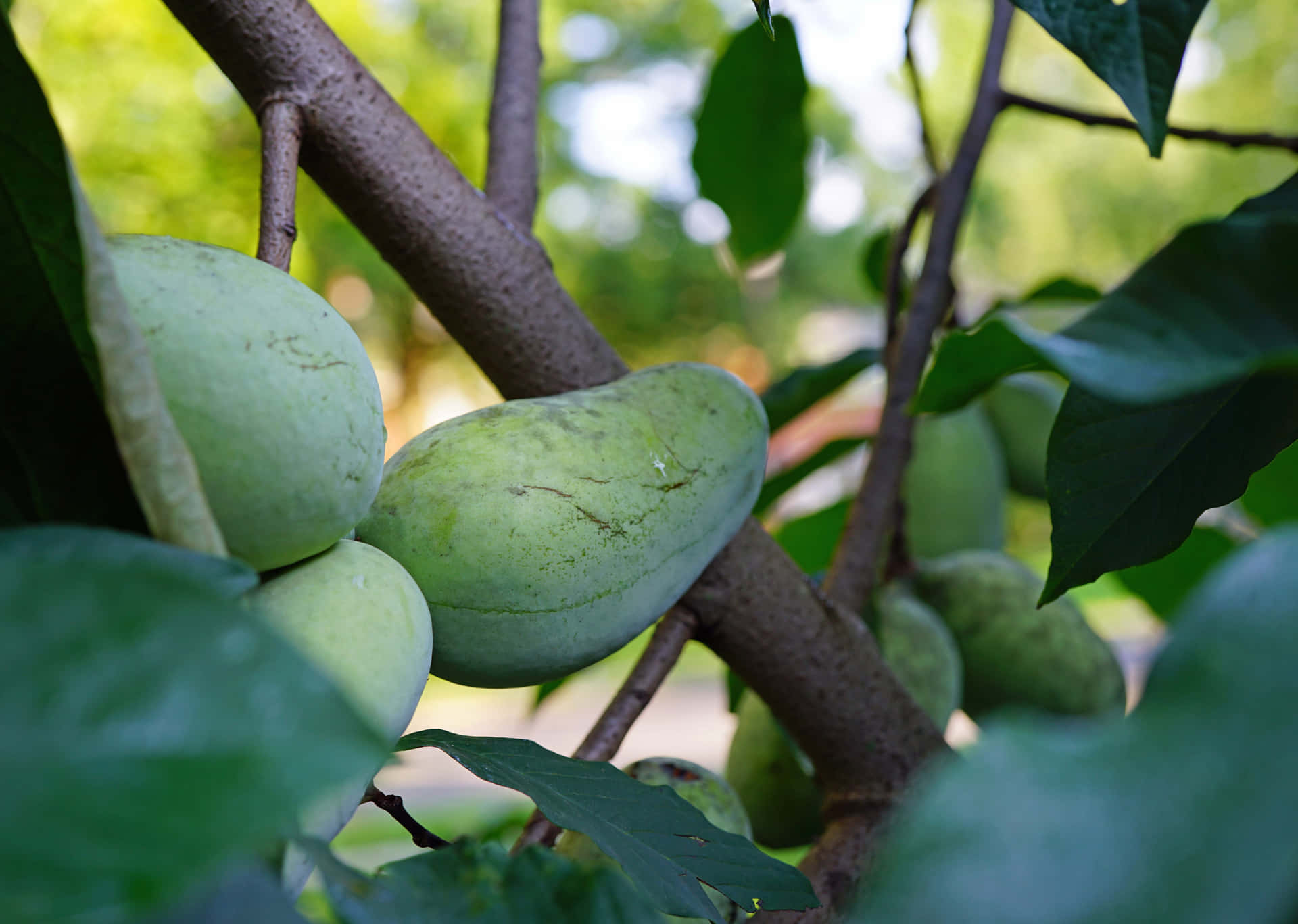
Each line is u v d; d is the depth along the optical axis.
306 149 0.37
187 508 0.24
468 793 1.66
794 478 0.61
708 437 0.37
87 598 0.17
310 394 0.28
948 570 0.54
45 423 0.26
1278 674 0.16
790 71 0.58
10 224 0.25
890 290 0.53
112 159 3.27
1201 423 0.29
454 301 0.39
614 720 0.40
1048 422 0.62
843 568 0.48
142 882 0.15
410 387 4.68
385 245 0.39
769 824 0.50
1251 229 0.23
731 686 0.55
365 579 0.30
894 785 0.43
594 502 0.34
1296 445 0.47
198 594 0.17
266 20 0.36
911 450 0.50
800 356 5.45
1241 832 0.15
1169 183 4.59
